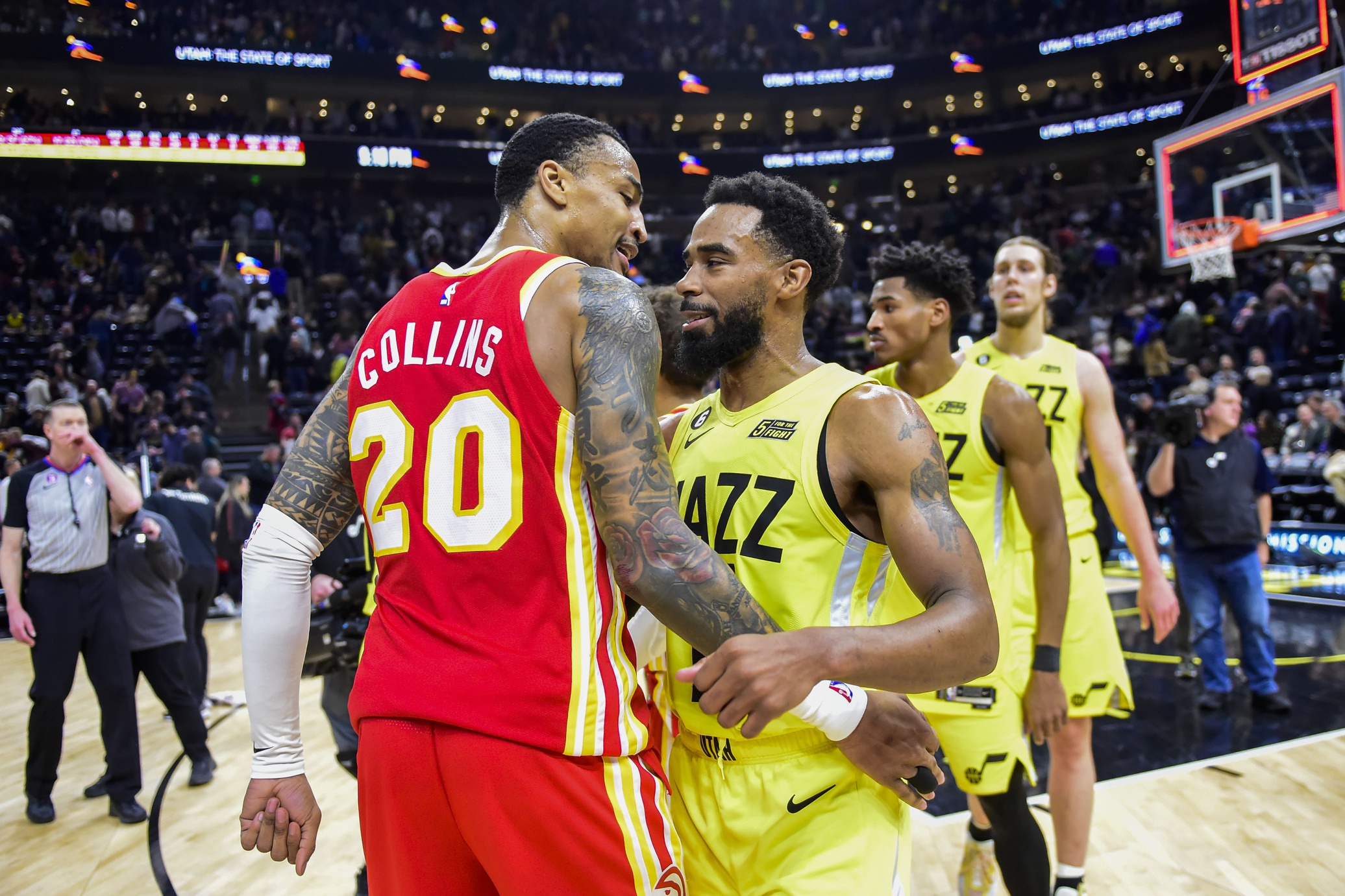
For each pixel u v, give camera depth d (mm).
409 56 20672
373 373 1292
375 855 1221
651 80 21938
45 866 3275
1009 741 2268
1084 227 18906
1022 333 3137
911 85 22031
